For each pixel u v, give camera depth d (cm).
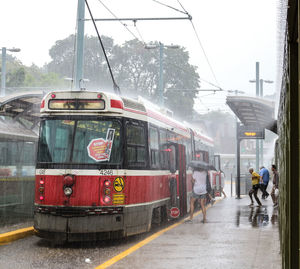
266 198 2544
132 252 873
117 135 1018
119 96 1058
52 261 833
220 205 2075
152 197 1155
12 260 842
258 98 1584
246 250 892
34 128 1591
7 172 1330
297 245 411
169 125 1446
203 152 2166
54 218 982
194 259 805
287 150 461
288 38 391
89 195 980
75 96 1028
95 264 802
